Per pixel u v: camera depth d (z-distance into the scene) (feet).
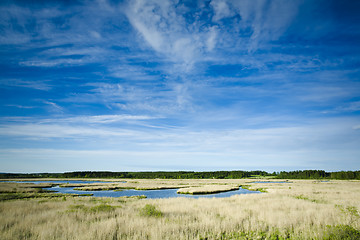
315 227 31.58
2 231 31.35
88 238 27.22
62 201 73.31
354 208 42.86
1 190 127.03
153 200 78.02
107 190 162.81
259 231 32.04
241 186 210.38
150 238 28.22
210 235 30.19
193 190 144.25
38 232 30.45
